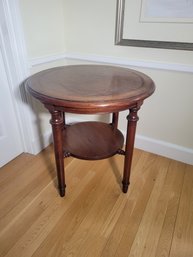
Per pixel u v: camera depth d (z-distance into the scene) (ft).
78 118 5.93
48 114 5.23
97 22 4.46
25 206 3.83
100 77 3.63
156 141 5.06
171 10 3.66
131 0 3.91
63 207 3.82
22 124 4.74
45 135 5.32
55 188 4.24
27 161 4.97
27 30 3.99
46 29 4.42
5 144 4.69
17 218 3.61
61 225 3.50
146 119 4.94
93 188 4.25
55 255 3.08
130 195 4.09
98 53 4.81
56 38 4.77
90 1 4.32
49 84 3.26
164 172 4.67
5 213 3.69
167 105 4.54
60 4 4.59
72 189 4.21
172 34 3.85
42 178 4.48
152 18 3.88
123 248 3.18
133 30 4.17
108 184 4.35
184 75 4.08
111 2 4.12
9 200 3.95
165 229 3.46
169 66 4.09
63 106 2.73
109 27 4.38
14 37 3.72
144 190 4.20
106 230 3.43
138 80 3.48
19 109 4.52
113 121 4.63
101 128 4.71
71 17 4.68
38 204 3.87
